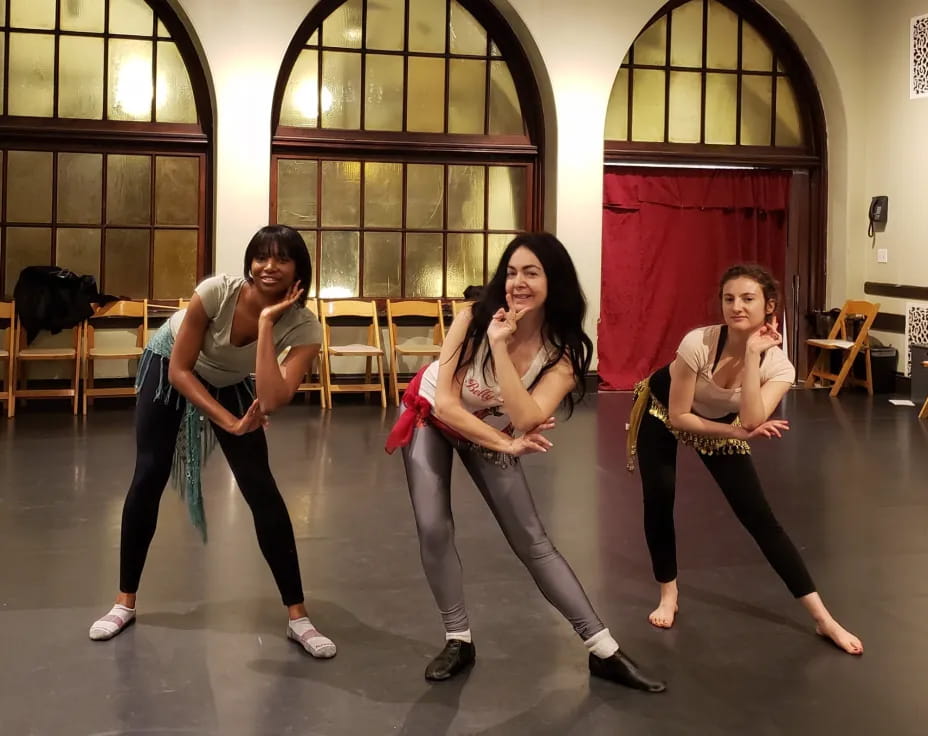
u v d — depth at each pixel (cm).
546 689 278
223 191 771
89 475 521
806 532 435
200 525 318
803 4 858
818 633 320
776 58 888
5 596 344
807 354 909
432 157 827
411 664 293
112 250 780
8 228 762
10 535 415
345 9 804
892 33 845
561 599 282
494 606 341
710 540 423
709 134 874
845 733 253
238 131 770
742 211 889
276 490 308
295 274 295
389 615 333
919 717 262
